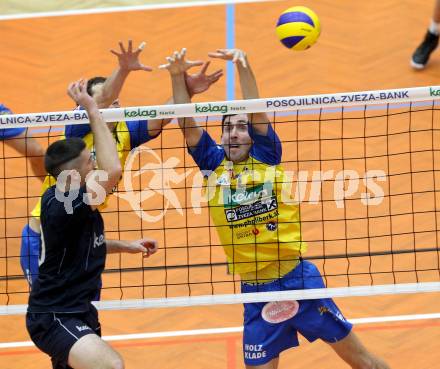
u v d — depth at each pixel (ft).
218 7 127.24
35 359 78.28
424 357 75.82
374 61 115.44
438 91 61.93
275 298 64.18
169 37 121.60
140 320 82.74
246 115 64.23
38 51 120.98
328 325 65.57
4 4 131.13
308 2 126.72
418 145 101.76
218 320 82.33
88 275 60.03
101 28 124.57
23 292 77.97
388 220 92.79
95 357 58.03
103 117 62.18
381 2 126.11
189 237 92.38
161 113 62.39
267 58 116.67
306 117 106.73
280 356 77.20
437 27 111.14
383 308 82.12
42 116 63.05
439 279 84.94
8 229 95.04
